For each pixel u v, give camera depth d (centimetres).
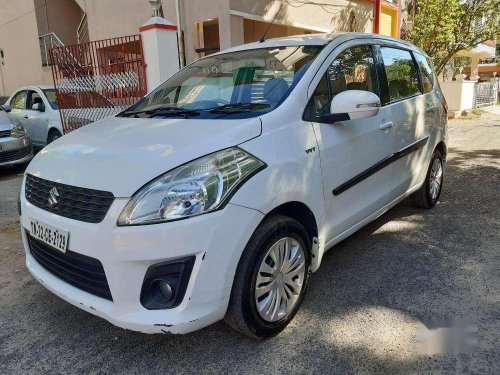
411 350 249
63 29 1449
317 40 339
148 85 689
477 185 582
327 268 351
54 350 260
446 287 315
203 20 898
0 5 1501
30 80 1470
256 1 923
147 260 213
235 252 227
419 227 432
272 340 262
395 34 1569
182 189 216
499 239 398
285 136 263
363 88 350
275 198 245
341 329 270
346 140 307
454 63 1933
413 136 407
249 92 305
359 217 336
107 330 278
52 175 249
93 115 767
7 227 467
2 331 280
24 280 348
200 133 249
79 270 236
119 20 1075
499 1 1239
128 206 213
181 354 253
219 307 228
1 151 688
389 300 301
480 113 1550
